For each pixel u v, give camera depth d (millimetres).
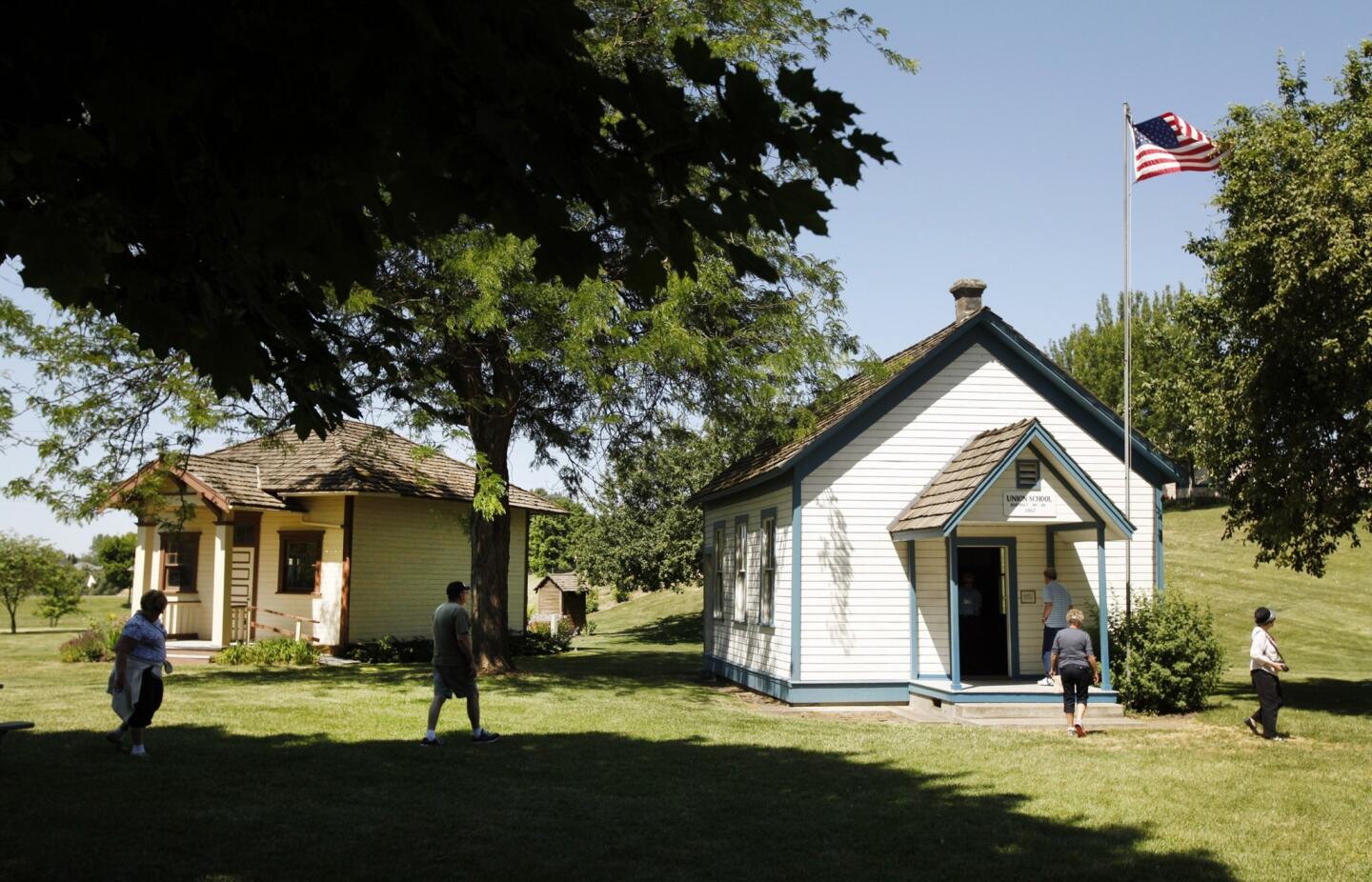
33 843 7355
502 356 21328
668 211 3395
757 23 19078
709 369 19344
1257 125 17375
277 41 3096
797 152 3197
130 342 16234
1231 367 17531
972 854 7637
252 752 11305
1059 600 16969
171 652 26172
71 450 16656
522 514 35125
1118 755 12344
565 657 31516
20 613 58156
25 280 3027
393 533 29094
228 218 3715
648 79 3115
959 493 16547
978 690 16344
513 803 9016
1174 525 56375
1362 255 15023
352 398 4973
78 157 3100
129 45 3051
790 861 7367
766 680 19328
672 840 7875
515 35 3055
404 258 17422
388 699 16922
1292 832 8469
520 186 3387
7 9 2928
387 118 3258
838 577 18141
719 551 24312
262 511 27484
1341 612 36781
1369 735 14141
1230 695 19609
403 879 6734
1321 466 16656
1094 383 68375
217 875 6734
